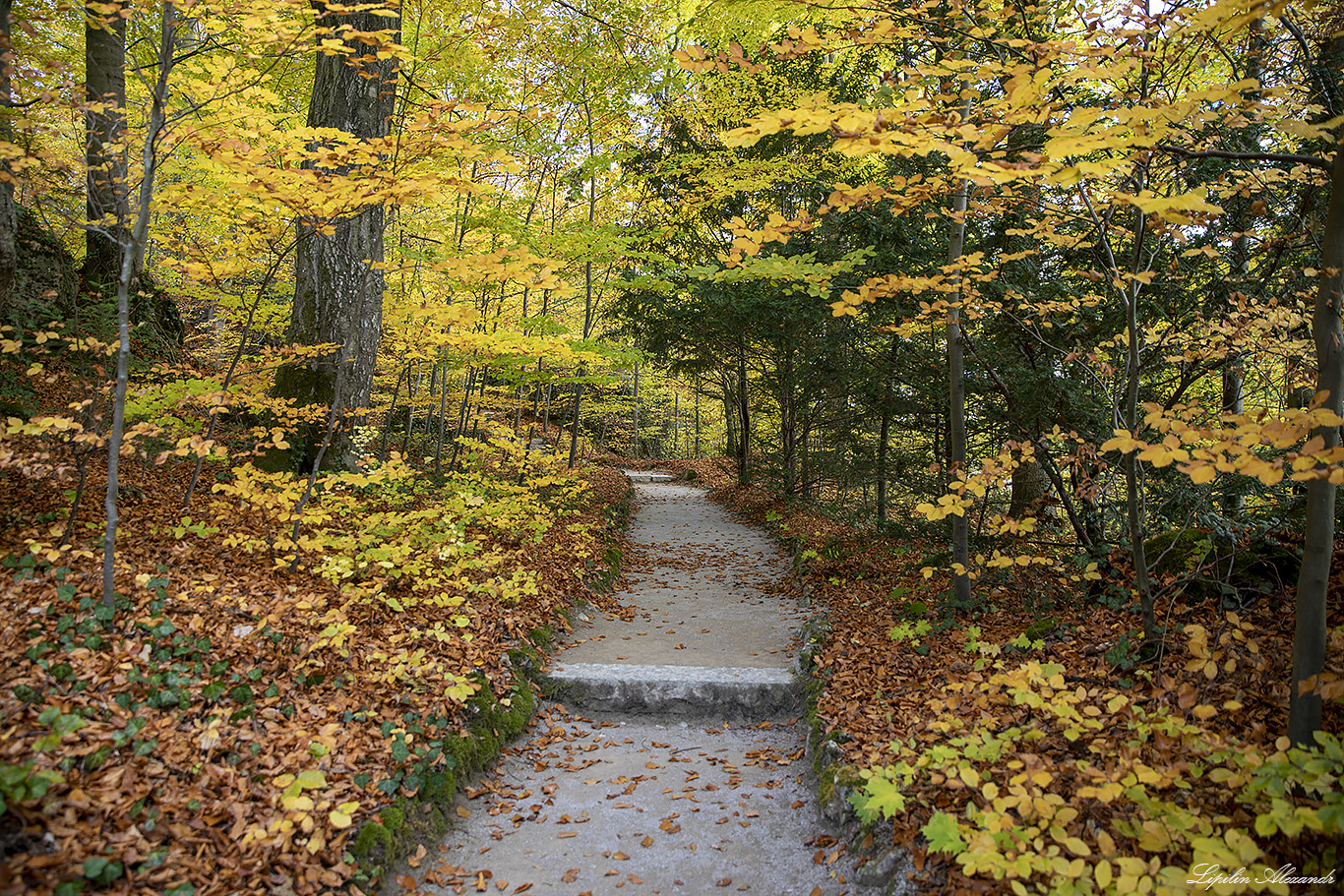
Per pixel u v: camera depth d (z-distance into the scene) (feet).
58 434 16.49
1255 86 8.21
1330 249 9.03
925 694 14.46
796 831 11.93
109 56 22.75
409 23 28.89
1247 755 8.27
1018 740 11.02
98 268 27.78
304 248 23.43
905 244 23.53
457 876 10.46
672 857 11.27
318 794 10.04
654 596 27.30
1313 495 9.10
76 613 11.18
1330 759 7.66
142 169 13.57
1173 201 8.40
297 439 22.91
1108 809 9.10
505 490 26.58
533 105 29.55
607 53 29.68
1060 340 20.16
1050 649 14.83
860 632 19.42
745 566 32.96
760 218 38.91
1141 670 12.61
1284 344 13.78
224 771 9.61
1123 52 10.69
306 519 16.99
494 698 14.78
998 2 12.37
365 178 13.66
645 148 39.37
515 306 31.65
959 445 18.99
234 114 13.24
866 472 34.71
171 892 7.71
